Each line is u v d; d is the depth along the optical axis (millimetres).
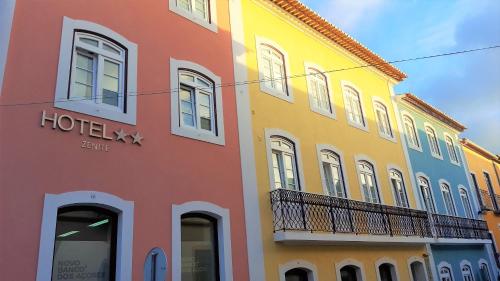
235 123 9438
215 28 9922
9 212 5641
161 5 8797
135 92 7625
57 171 6223
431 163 18406
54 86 6578
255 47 10961
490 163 25984
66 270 6180
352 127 13648
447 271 15961
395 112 16953
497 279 19750
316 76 13078
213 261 8133
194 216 8070
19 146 5965
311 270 9906
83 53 7277
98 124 6895
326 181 11750
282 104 11055
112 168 6852
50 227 5930
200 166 8258
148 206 7141
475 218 20547
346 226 10867
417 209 15125
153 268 5328
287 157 10695
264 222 9188
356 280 11422
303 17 12898
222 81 9523
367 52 15461
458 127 22688
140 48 8039
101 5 7660
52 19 6895
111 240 6750
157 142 7648
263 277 8672
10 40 6297
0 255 5430
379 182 13914
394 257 13164
